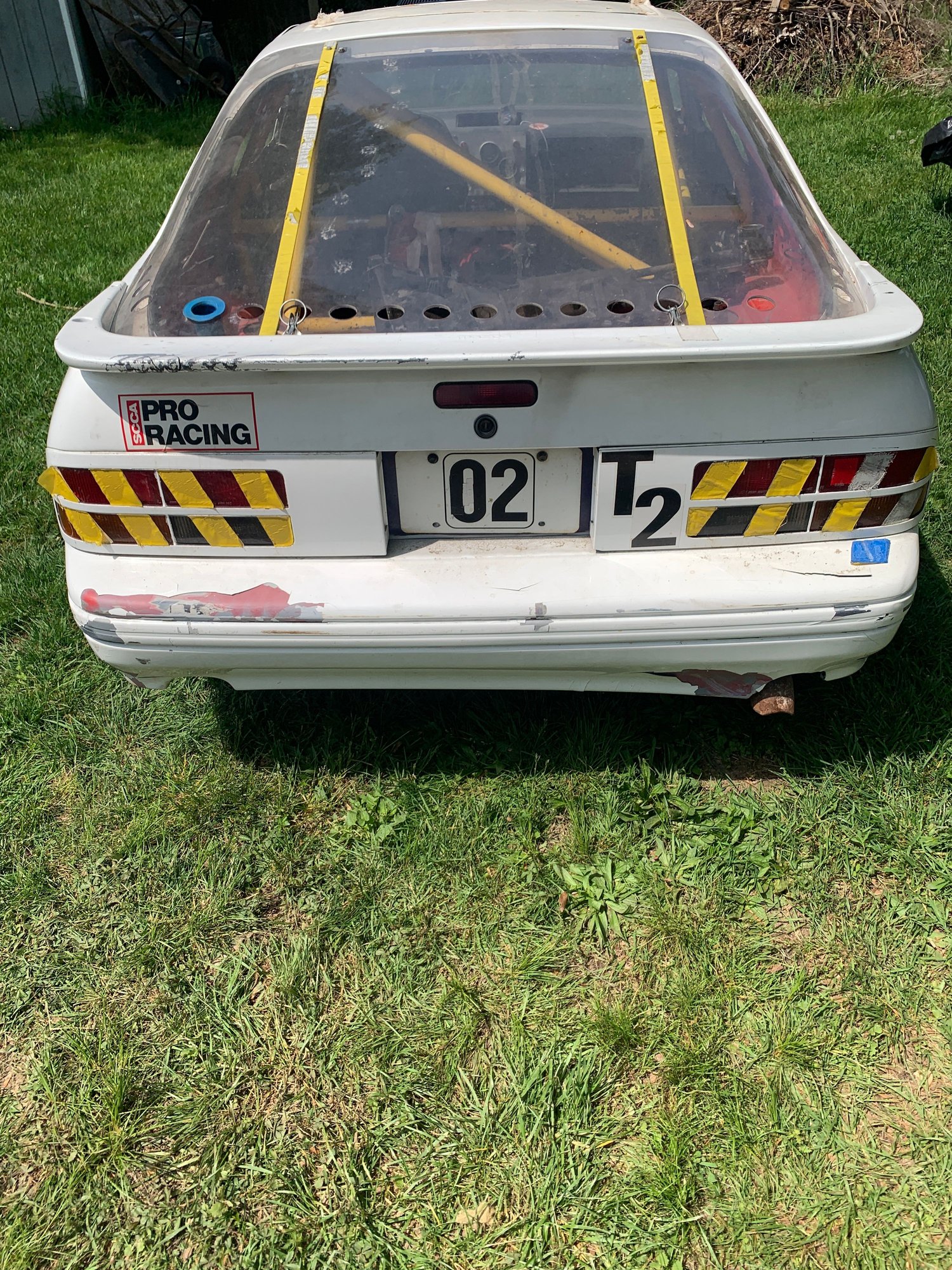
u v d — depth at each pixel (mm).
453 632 2178
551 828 2613
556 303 2211
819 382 2049
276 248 2342
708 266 2287
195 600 2186
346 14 3053
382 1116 2006
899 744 2764
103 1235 1852
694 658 2248
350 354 1950
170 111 11859
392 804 2645
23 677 3098
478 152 2492
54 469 2174
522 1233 1819
